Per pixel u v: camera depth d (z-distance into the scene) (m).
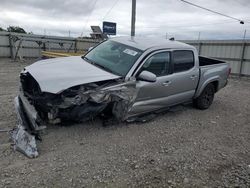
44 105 4.72
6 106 6.68
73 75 4.98
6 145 4.54
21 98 5.13
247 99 10.02
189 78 6.81
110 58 5.99
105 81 5.14
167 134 5.67
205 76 7.38
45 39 25.11
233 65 19.28
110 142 5.01
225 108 8.30
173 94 6.52
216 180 4.04
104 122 5.59
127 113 5.56
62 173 3.87
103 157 4.44
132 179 3.88
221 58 20.00
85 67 5.53
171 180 3.95
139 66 5.62
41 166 4.01
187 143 5.31
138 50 5.97
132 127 5.84
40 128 4.59
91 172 3.96
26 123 4.73
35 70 5.20
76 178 3.78
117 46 6.33
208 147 5.21
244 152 5.14
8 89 9.01
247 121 7.16
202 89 7.39
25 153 4.28
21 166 3.96
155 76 5.52
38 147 4.57
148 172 4.10
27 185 3.54
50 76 4.86
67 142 4.84
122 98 5.24
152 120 6.45
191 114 7.27
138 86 5.51
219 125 6.60
